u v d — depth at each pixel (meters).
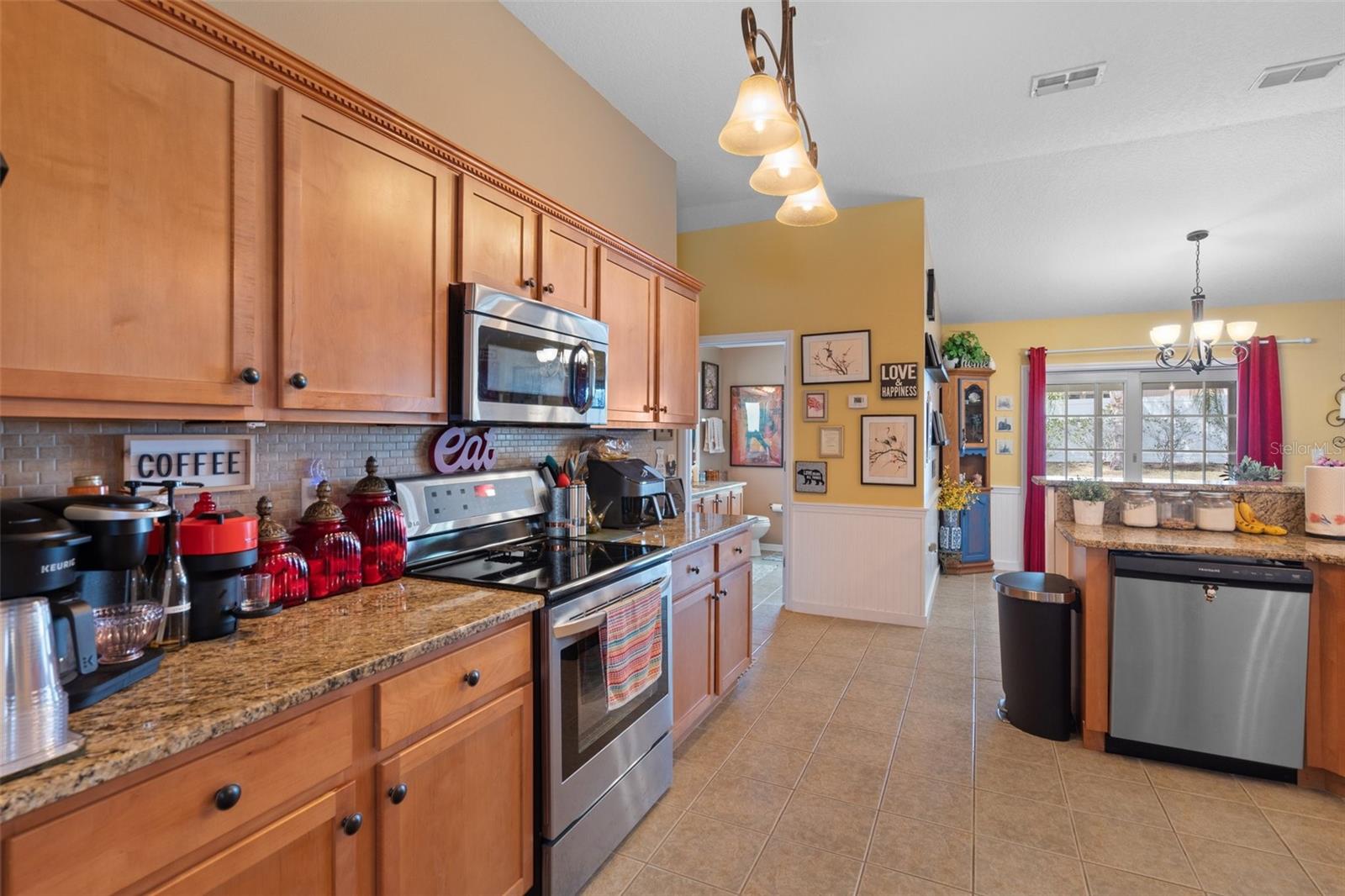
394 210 1.59
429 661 1.28
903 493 4.14
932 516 4.88
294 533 1.61
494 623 1.43
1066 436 5.88
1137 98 2.96
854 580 4.29
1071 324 5.84
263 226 1.29
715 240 4.70
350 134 1.47
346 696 1.12
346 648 1.21
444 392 1.74
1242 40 2.50
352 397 1.48
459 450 2.20
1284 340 5.26
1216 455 5.45
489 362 1.80
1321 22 2.38
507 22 2.39
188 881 0.88
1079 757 2.47
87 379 1.02
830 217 2.18
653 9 2.37
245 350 1.26
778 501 7.00
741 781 2.29
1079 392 5.85
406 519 1.88
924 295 4.10
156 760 0.83
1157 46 2.54
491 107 2.31
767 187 1.95
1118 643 2.47
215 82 1.20
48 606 0.82
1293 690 2.25
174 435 1.40
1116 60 2.64
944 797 2.19
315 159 1.39
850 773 2.34
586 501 2.58
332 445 1.77
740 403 7.19
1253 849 1.91
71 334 1.00
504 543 2.28
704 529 2.77
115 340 1.06
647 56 2.67
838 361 4.32
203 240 1.18
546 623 1.61
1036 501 5.74
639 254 2.71
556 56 2.66
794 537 4.48
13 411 0.95
